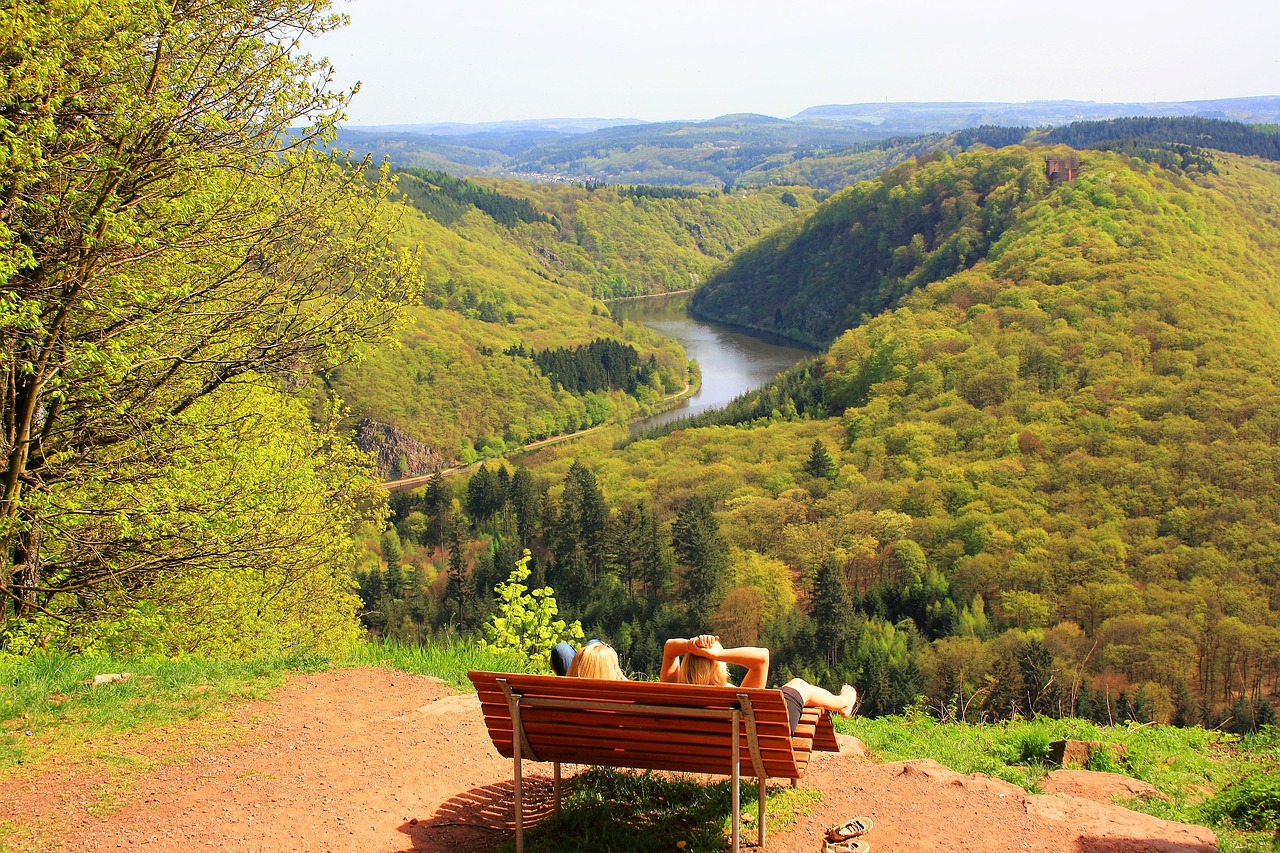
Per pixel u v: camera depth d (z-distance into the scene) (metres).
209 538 11.09
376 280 11.84
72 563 10.86
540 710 4.20
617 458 110.38
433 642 8.97
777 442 107.50
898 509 87.31
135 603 10.98
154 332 10.19
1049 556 73.81
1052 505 83.31
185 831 4.26
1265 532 72.19
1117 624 62.62
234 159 10.20
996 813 4.53
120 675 6.81
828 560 69.56
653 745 4.20
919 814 4.55
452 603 73.81
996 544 76.88
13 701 5.96
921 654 61.19
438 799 4.75
